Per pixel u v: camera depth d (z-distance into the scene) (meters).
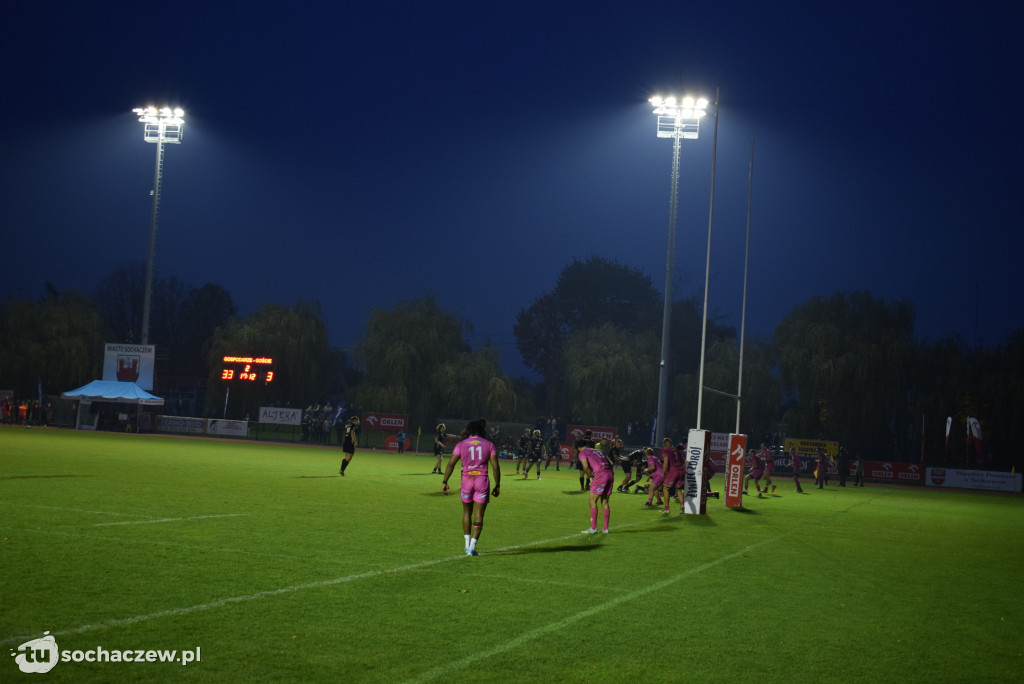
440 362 66.62
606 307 102.06
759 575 11.93
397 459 43.16
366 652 7.09
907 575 12.81
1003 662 7.87
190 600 8.56
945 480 49.84
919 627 9.14
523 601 9.33
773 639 8.23
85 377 66.44
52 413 59.97
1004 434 55.16
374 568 10.83
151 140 58.78
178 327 107.81
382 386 65.12
